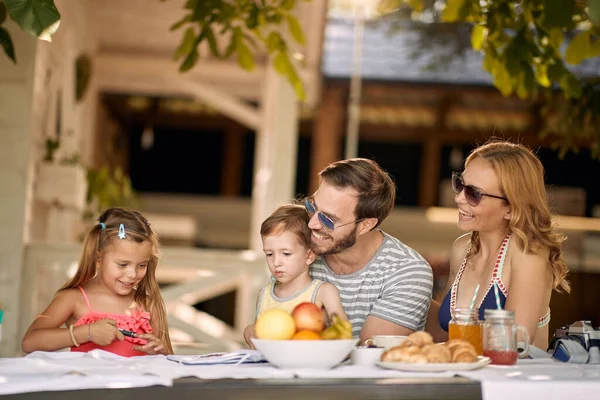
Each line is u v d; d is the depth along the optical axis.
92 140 9.37
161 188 17.67
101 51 8.84
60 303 3.32
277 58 4.70
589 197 17.48
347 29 13.48
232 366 2.38
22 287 5.76
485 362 2.42
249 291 7.00
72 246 5.83
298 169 17.27
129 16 8.14
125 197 8.55
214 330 8.77
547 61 4.31
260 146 8.75
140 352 3.30
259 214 8.40
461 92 12.41
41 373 2.19
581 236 14.91
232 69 8.92
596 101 5.16
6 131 5.50
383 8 10.73
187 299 9.07
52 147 6.27
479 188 3.10
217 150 17.75
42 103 6.09
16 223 5.52
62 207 6.77
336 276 3.18
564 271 3.18
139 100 15.08
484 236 3.23
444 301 3.28
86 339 3.02
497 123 15.77
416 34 12.92
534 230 3.11
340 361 2.30
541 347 3.22
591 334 2.72
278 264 2.93
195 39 4.60
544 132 5.52
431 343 2.38
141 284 3.51
